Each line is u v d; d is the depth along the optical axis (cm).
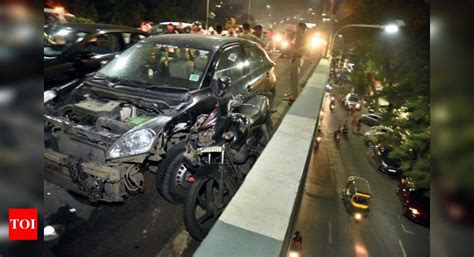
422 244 1554
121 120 330
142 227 317
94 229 306
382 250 1499
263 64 575
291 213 213
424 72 1681
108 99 374
